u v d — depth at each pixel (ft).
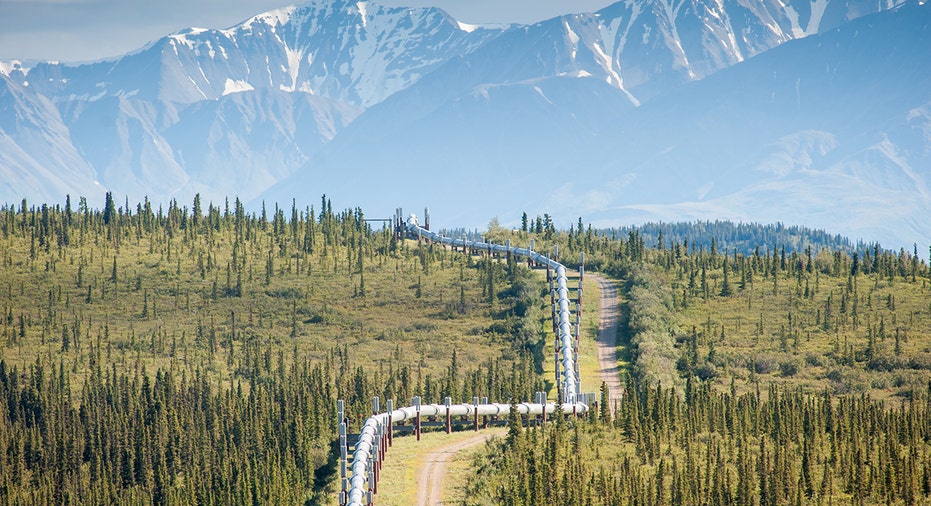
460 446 589.32
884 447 595.47
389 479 529.45
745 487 526.98
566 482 515.91
